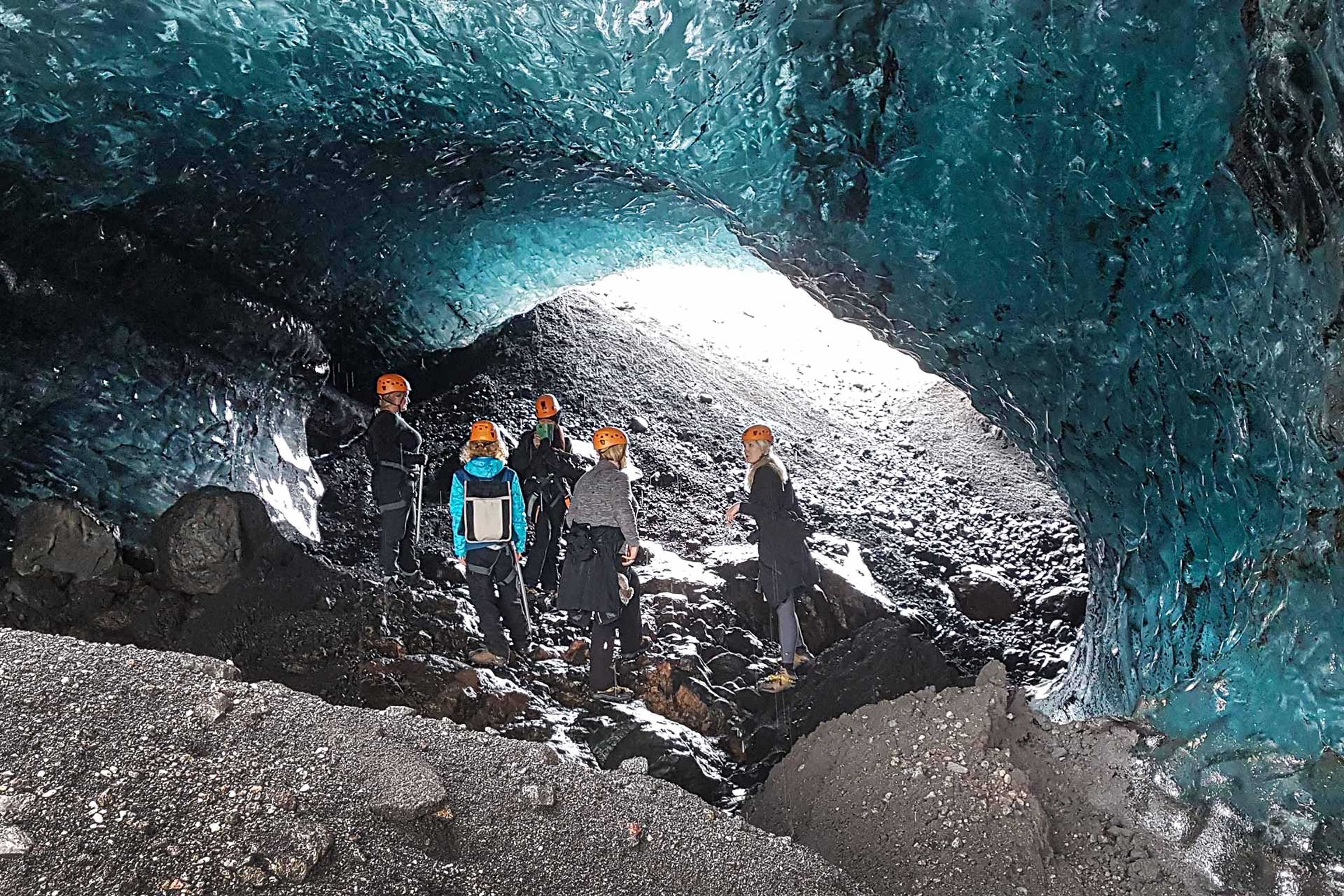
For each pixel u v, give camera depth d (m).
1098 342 6.05
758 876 3.20
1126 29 4.83
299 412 9.66
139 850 2.23
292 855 2.33
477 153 7.84
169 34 6.26
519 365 12.56
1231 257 4.85
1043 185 5.67
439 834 2.77
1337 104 3.88
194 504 6.73
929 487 13.16
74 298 7.47
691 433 12.59
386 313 10.16
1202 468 5.52
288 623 6.73
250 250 8.45
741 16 5.61
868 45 5.60
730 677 7.40
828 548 10.79
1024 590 11.34
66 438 7.38
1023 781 3.86
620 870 2.95
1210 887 3.42
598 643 6.49
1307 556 4.20
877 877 3.68
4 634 2.99
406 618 7.24
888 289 6.98
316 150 7.67
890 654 8.06
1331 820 3.54
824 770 4.54
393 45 6.46
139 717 2.74
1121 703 6.66
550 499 7.64
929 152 6.00
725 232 9.50
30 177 6.93
